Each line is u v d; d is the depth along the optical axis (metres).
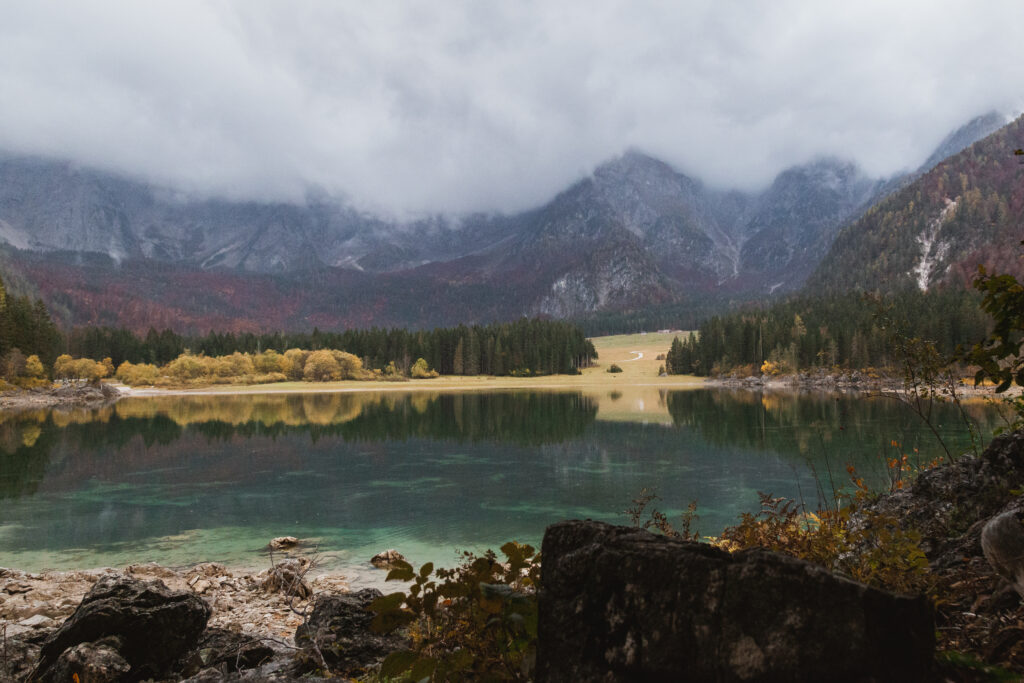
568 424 57.97
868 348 105.88
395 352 176.50
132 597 6.33
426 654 3.48
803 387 119.81
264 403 95.94
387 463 35.62
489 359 184.00
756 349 148.62
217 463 35.97
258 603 11.96
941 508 5.29
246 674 5.37
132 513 23.34
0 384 99.19
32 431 54.00
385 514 22.95
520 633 3.14
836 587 2.05
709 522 20.33
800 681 1.97
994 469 5.33
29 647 6.97
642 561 2.33
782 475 28.62
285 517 22.58
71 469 33.94
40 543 19.17
